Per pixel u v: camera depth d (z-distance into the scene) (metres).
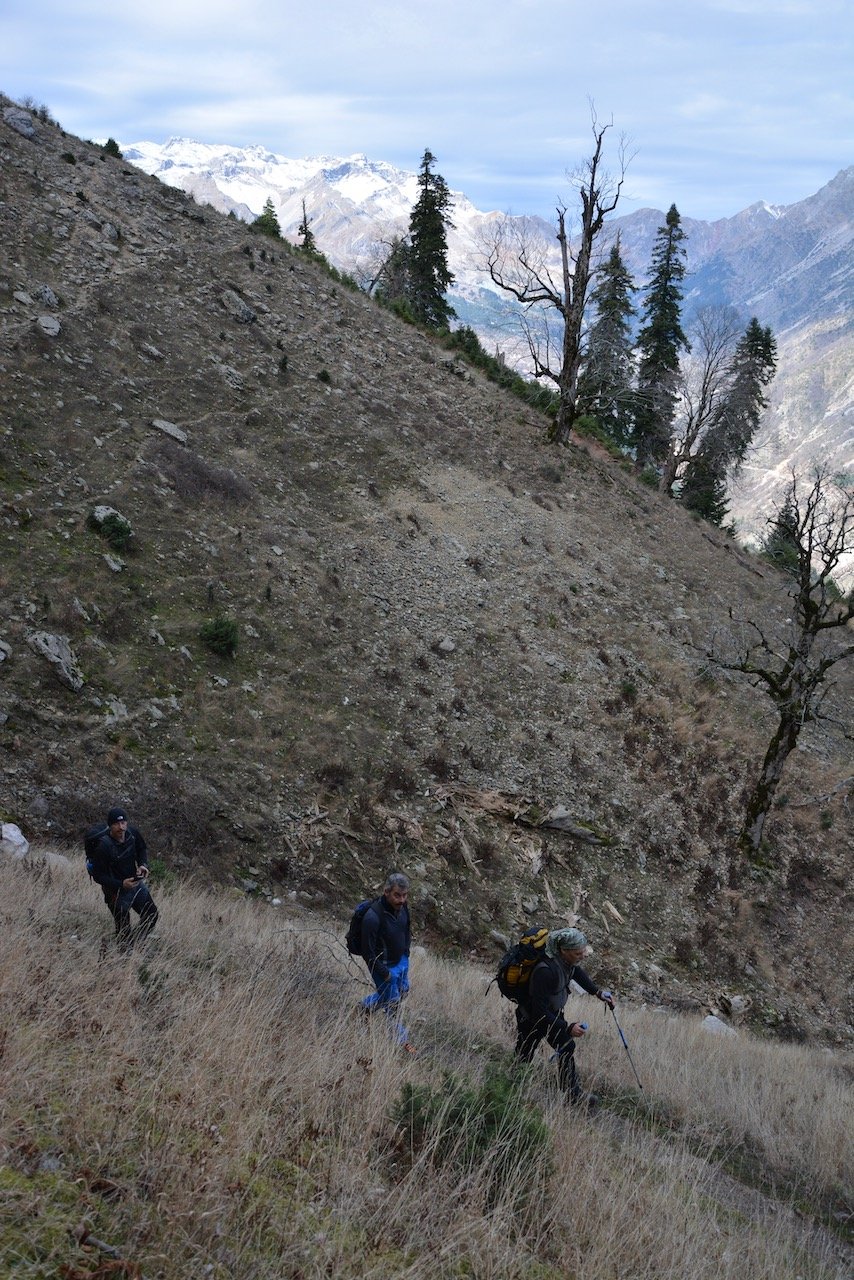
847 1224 6.44
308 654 21.39
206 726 17.75
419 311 58.31
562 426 40.88
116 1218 3.21
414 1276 3.49
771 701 29.88
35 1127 3.58
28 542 18.97
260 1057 4.98
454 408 38.88
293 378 33.56
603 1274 4.10
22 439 21.91
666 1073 8.94
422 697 22.19
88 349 27.17
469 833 19.06
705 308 49.56
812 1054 14.85
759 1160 7.39
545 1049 7.96
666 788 23.41
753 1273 4.71
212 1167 3.62
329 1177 4.06
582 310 40.16
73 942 7.12
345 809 17.95
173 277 34.66
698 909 20.48
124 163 42.19
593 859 20.38
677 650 30.00
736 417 54.88
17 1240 2.87
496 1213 4.06
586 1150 5.41
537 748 22.33
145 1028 5.18
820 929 21.70
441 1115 4.63
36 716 15.61
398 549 27.55
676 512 42.84
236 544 23.28
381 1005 6.87
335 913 15.52
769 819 24.22
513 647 25.64
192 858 14.92
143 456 24.20
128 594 19.45
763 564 43.53
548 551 31.67
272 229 46.50
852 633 37.44
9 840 12.60
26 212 32.56
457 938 16.56
